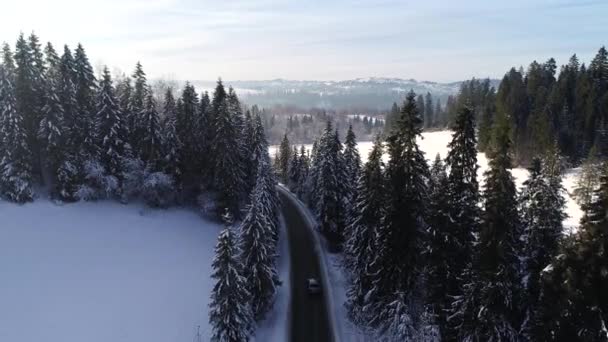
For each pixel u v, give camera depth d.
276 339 31.02
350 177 50.97
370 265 29.42
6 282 32.22
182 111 51.53
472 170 24.75
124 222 45.50
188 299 34.22
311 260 47.09
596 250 17.58
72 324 29.34
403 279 26.75
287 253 48.91
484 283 21.33
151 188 47.53
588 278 17.78
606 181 17.78
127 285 35.00
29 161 45.12
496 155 21.48
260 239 31.77
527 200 25.03
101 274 35.94
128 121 51.19
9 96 43.44
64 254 37.75
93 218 44.94
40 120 45.97
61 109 45.25
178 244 43.53
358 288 32.28
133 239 42.69
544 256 23.23
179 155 50.06
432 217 26.05
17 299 30.72
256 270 30.98
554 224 23.67
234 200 48.22
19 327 28.14
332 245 49.47
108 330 29.30
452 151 25.19
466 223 24.97
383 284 27.70
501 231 21.00
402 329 25.00
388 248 26.73
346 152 54.88
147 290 34.69
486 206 21.59
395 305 26.22
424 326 24.97
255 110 137.38
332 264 45.38
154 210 49.16
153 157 48.69
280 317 34.09
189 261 40.62
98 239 41.38
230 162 47.50
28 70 45.81
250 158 55.22
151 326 30.36
